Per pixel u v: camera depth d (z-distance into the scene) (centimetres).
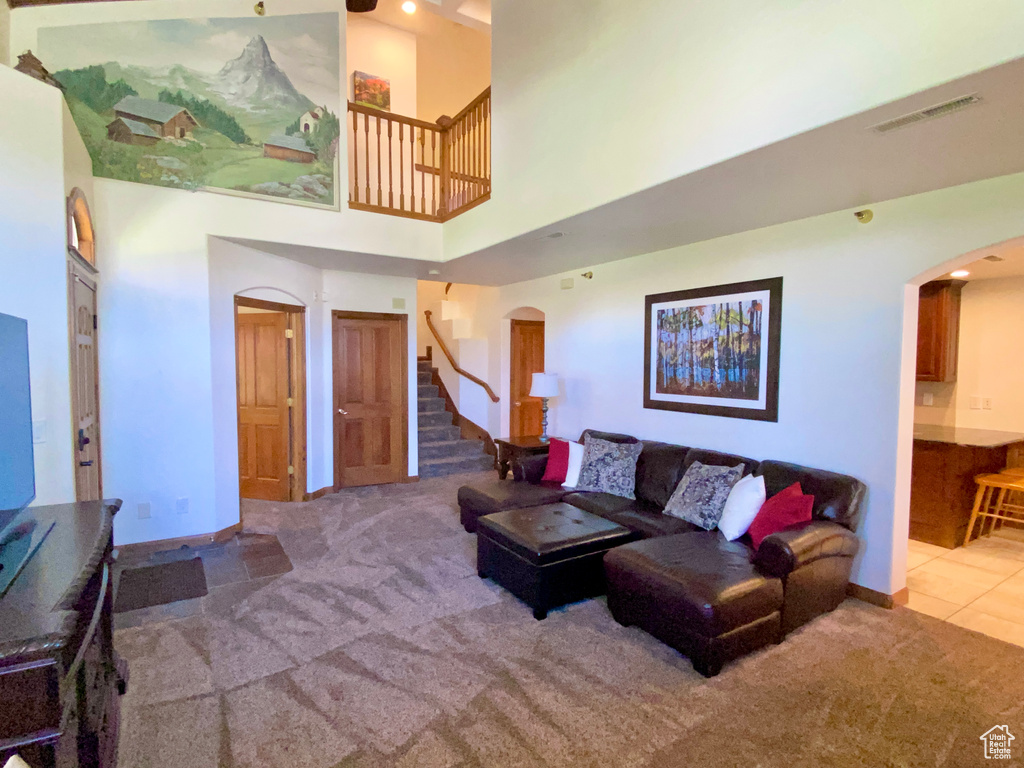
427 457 669
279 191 428
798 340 350
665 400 446
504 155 401
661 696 227
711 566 266
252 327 530
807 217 341
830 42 202
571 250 445
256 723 209
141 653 259
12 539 173
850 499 305
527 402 698
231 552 395
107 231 367
